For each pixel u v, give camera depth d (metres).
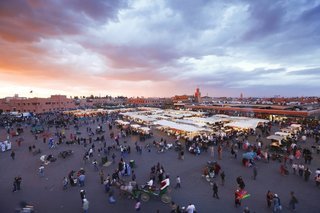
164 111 63.16
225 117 44.97
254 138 32.22
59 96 94.38
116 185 15.88
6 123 49.00
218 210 12.83
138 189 14.47
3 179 18.03
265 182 16.80
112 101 136.12
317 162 21.31
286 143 25.73
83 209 12.57
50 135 36.81
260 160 22.31
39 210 13.02
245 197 14.30
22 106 83.12
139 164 21.47
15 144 31.56
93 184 16.94
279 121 46.38
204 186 16.25
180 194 14.98
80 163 22.25
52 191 15.69
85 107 102.25
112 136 34.69
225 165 20.88
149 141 31.81
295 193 14.91
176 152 25.72
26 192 15.53
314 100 86.50
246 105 64.12
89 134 38.00
